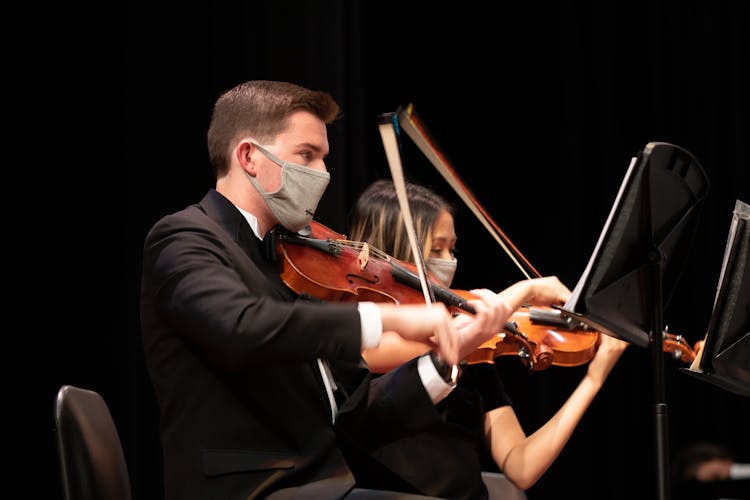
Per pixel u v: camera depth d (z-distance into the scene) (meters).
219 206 4.35
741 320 4.54
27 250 7.57
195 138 8.07
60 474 4.01
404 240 5.71
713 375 4.59
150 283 3.99
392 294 5.24
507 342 5.39
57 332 7.59
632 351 10.25
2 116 7.57
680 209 4.24
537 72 10.16
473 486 5.05
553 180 10.07
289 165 4.35
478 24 10.08
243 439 3.91
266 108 4.41
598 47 10.31
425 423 4.18
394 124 3.48
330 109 4.53
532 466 5.22
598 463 10.09
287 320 3.60
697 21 10.66
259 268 4.41
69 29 7.82
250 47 8.38
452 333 3.67
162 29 8.05
